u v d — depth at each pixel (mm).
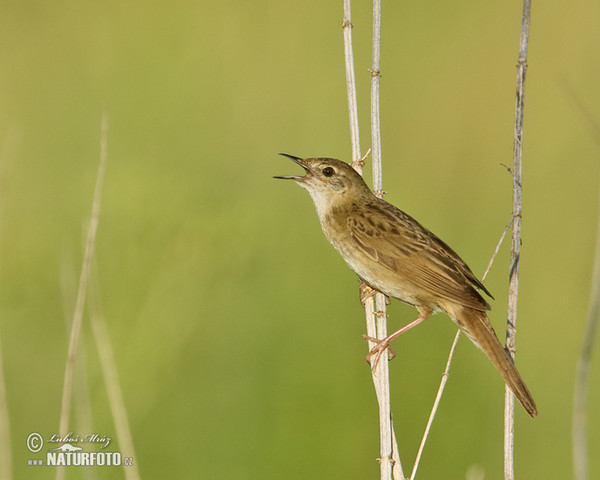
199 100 16156
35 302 11789
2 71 16766
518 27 16438
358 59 16547
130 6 17594
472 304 8906
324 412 10906
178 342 11125
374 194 9109
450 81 16109
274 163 15039
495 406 11352
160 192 12688
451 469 10930
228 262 12164
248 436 10656
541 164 15227
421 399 11250
